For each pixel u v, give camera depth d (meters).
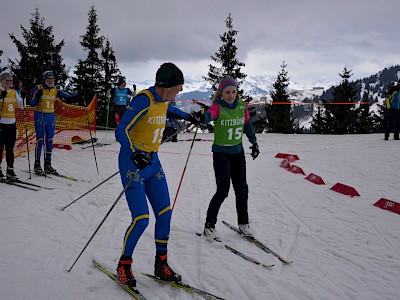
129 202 2.64
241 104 3.56
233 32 26.30
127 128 2.49
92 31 26.34
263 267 3.07
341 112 31.19
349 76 32.00
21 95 5.90
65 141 10.63
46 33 23.44
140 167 2.39
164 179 2.83
